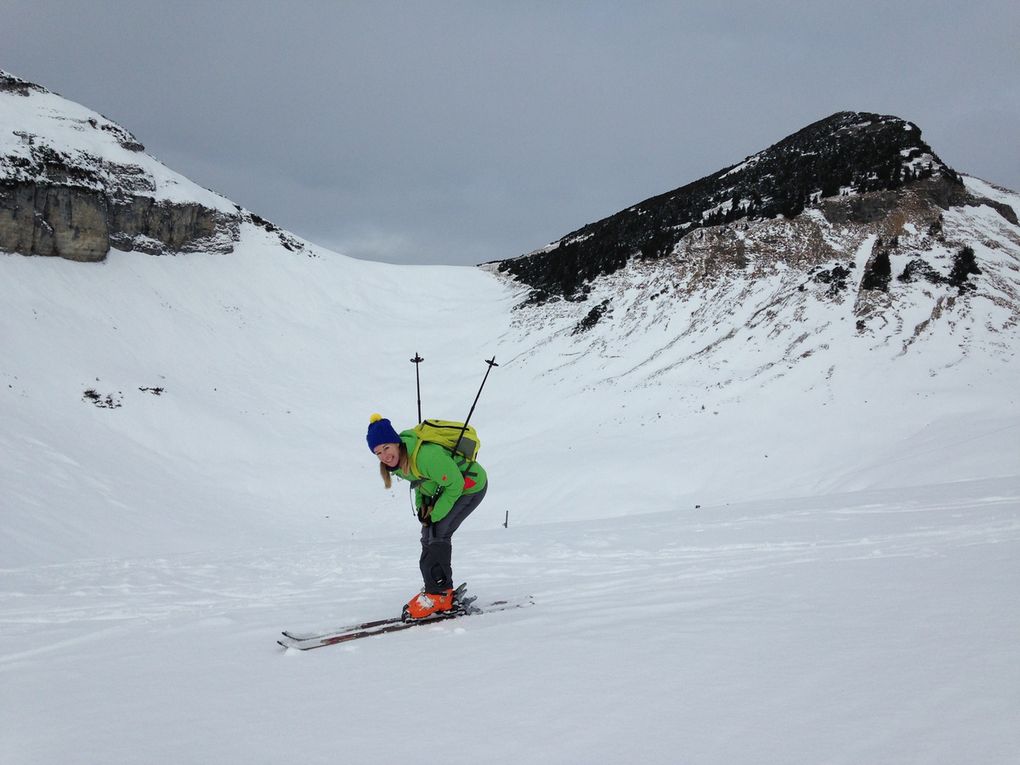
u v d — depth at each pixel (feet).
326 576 31.50
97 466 122.21
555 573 25.46
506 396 171.32
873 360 132.46
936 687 8.65
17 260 179.22
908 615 12.59
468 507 17.21
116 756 8.92
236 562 40.40
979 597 13.61
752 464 109.50
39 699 12.43
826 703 8.48
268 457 145.18
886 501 44.29
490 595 20.51
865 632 11.62
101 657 16.25
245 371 186.50
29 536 90.68
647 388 149.18
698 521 43.34
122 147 221.25
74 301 178.50
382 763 7.94
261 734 9.30
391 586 26.86
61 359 153.99
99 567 41.96
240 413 162.09
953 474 82.17
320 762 8.14
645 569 24.31
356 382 192.34
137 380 158.51
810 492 94.27
